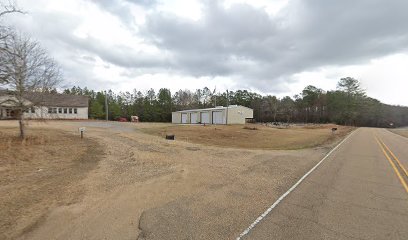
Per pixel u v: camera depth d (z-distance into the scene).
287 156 13.55
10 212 5.51
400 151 16.95
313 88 101.38
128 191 6.96
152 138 22.00
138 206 5.83
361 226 4.89
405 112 115.44
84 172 9.24
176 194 6.73
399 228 4.82
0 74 15.55
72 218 5.17
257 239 4.34
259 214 5.43
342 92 97.00
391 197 6.71
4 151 12.90
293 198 6.53
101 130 28.42
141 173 9.12
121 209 5.64
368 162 12.16
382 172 9.88
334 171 9.94
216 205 5.95
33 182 7.88
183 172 9.27
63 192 6.86
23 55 16.58
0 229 4.73
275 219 5.18
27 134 20.12
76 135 21.86
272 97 97.75
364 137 29.83
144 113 78.50
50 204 5.97
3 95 17.08
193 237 4.38
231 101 95.69
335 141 23.56
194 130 30.91
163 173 9.12
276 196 6.68
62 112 52.38
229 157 12.94
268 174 9.25
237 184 7.79
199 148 16.27
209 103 96.12
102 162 11.16
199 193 6.84
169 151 14.57
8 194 6.69
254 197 6.57
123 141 18.89
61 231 4.62
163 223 4.93
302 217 5.29
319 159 12.86
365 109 98.69
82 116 54.84
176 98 93.25
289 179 8.55
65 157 12.28
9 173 9.02
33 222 5.01
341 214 5.48
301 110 97.56
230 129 33.34
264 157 13.08
